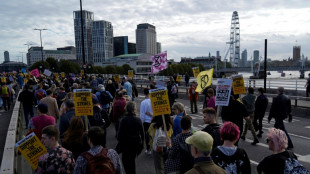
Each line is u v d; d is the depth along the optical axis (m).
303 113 12.27
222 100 5.45
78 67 100.44
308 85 17.52
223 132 3.09
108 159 2.87
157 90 4.77
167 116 4.96
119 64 177.25
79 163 2.96
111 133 9.61
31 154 3.58
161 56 14.23
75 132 4.22
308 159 6.52
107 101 9.67
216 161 2.99
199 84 7.63
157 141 4.80
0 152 8.17
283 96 7.34
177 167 3.65
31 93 10.94
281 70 115.94
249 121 7.72
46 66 94.12
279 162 2.80
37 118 4.95
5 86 16.25
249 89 8.24
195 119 11.93
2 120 13.45
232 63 193.38
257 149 7.30
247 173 3.00
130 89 12.76
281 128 7.38
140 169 6.05
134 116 4.96
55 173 3.12
